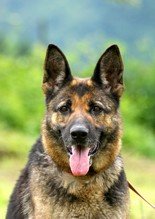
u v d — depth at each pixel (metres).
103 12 103.50
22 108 25.17
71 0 108.56
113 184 8.43
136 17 99.44
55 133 8.48
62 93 8.64
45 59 8.80
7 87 26.33
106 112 8.57
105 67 8.78
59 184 8.31
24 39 54.88
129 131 23.50
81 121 8.34
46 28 41.56
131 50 29.70
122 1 27.39
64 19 103.25
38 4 105.56
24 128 24.27
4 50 45.50
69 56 27.00
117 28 98.69
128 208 8.58
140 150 22.97
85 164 8.28
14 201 8.82
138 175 18.16
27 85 26.14
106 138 8.52
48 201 8.30
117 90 8.77
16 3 103.69
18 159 19.48
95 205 8.34
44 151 8.52
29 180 8.55
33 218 8.40
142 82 26.86
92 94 8.61
